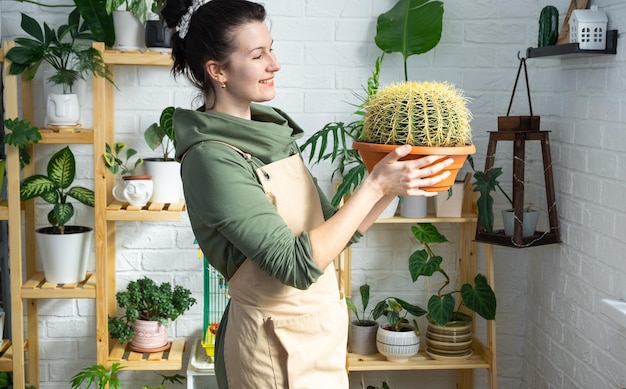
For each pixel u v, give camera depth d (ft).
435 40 10.55
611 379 9.05
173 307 10.56
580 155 9.82
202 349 10.94
